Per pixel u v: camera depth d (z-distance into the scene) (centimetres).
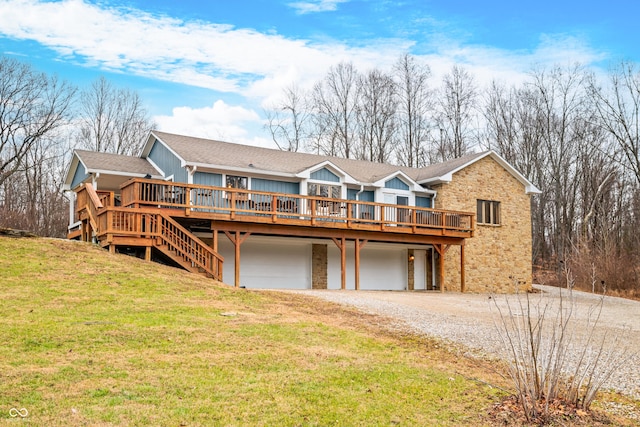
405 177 2489
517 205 2761
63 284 1228
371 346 984
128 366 754
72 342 840
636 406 727
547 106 4003
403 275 2564
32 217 3388
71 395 634
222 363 802
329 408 661
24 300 1075
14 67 3366
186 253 1598
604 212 3588
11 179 3534
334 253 2383
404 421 637
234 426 590
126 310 1079
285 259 2255
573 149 3947
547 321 1416
